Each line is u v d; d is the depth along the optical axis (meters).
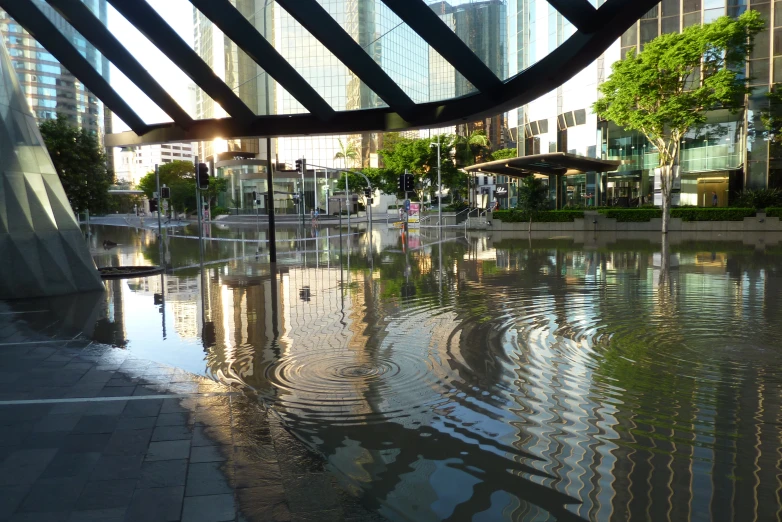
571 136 49.81
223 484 3.78
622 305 10.76
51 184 13.28
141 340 8.37
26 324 9.56
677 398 5.64
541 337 8.31
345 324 9.38
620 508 3.62
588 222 38.41
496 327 9.02
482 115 11.59
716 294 11.88
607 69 45.00
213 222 72.31
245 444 4.48
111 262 20.92
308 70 52.81
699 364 6.79
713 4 40.56
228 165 82.88
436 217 50.00
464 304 11.15
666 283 13.59
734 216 37.09
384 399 5.72
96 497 3.56
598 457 4.37
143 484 3.76
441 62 12.51
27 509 3.40
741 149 42.25
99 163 25.59
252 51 11.77
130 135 16.16
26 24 12.82
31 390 5.86
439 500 3.74
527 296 12.00
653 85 30.20
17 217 12.37
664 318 9.48
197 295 12.60
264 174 79.56
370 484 3.96
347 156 87.44
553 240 30.36
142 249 27.55
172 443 4.48
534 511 3.59
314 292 12.89
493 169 40.28
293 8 10.41
